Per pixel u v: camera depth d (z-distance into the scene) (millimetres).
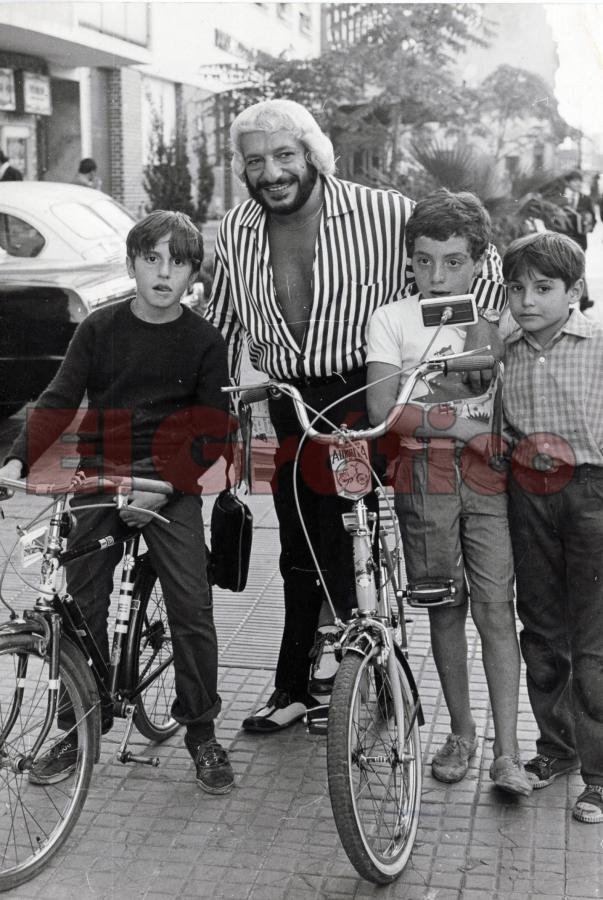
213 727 3748
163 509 3582
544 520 3416
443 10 13023
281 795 3641
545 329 3334
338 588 3807
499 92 12773
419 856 3268
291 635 4086
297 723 4117
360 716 3207
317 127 3703
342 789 2938
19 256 8820
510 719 3531
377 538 3693
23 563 3174
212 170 14125
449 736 3738
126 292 8531
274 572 5820
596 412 3299
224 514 3822
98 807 3564
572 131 12602
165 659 3906
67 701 3344
